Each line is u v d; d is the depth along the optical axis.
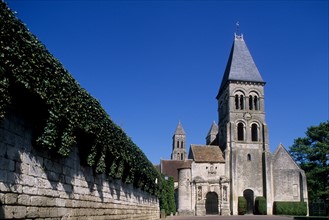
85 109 14.43
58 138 12.59
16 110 10.50
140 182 27.94
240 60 72.44
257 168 66.75
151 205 35.94
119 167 20.83
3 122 9.89
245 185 65.81
